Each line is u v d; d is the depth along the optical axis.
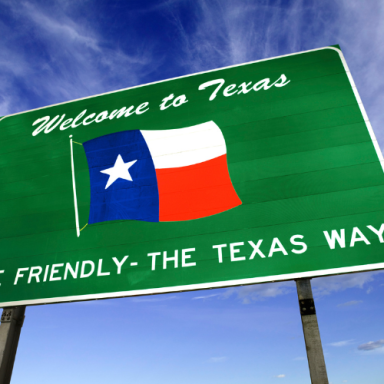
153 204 11.88
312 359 8.60
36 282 11.24
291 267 9.75
